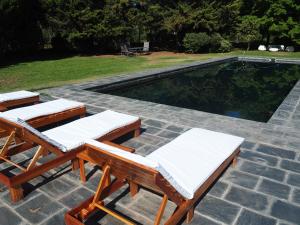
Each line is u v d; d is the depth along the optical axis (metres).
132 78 11.22
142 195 3.68
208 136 4.30
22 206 3.45
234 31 25.83
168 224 2.75
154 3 26.00
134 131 5.37
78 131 4.52
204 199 3.56
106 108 7.33
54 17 21.19
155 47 27.30
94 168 4.31
